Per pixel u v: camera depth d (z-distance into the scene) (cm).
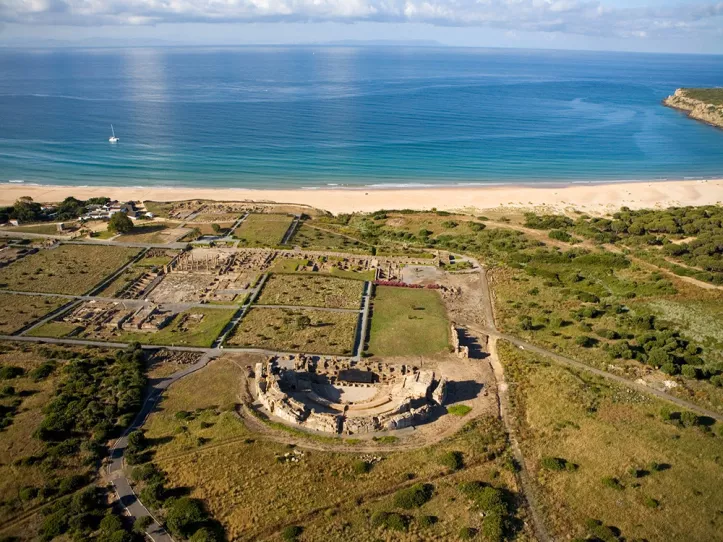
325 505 6850
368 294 12825
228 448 7750
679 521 6719
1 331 10875
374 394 8969
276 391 8581
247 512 6725
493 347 10738
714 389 9300
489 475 7362
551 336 11112
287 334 10950
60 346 10419
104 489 7119
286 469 7381
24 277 13262
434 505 6862
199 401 8850
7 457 7494
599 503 6962
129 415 8369
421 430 8238
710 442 8031
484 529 6500
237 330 11094
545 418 8519
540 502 6969
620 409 8762
